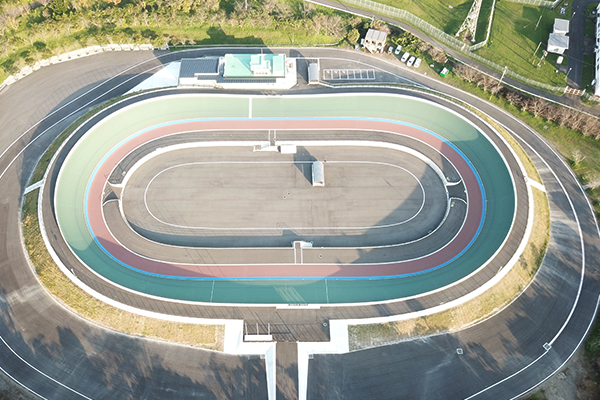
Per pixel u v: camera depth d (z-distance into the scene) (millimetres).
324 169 85750
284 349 67625
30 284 71188
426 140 88188
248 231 79625
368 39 99938
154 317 68875
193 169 85500
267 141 87625
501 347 68312
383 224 80562
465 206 81438
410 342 68375
